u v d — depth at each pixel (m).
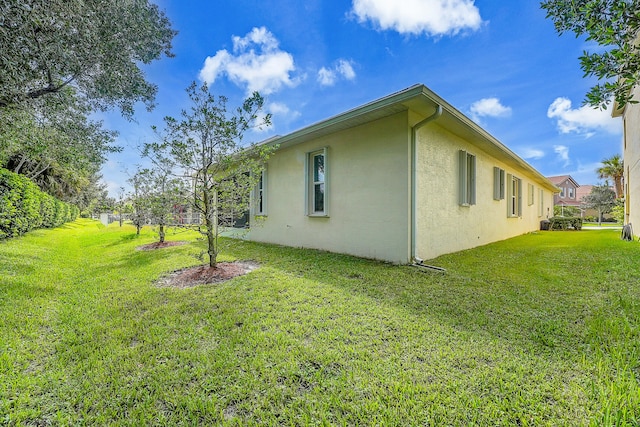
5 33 3.45
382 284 3.99
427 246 5.76
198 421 1.58
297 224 7.55
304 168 7.24
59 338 2.56
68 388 1.87
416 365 2.01
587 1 2.19
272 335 2.51
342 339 2.42
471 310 3.00
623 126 11.29
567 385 1.77
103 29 4.54
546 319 2.73
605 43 2.11
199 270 4.93
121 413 1.65
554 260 5.59
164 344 2.42
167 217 5.28
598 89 2.20
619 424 1.44
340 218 6.39
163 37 6.08
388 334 2.48
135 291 3.92
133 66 5.30
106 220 23.62
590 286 3.75
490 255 6.29
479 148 7.96
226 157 4.72
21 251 6.71
